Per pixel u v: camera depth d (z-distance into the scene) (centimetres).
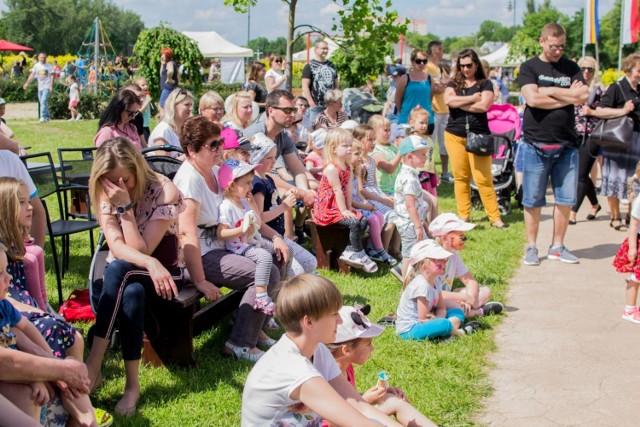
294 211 872
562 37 741
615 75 2988
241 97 725
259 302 472
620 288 683
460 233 570
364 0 1000
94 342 414
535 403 440
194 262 463
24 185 398
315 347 305
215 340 513
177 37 2217
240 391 434
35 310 364
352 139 701
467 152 913
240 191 494
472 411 427
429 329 517
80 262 691
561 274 730
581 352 521
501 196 1001
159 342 460
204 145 481
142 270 418
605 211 1052
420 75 1134
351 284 663
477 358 500
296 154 734
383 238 747
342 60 1551
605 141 875
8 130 760
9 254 388
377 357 491
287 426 297
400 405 353
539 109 751
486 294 599
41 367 312
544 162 756
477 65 891
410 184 637
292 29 1046
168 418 398
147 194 432
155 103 2152
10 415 275
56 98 2331
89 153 816
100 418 378
